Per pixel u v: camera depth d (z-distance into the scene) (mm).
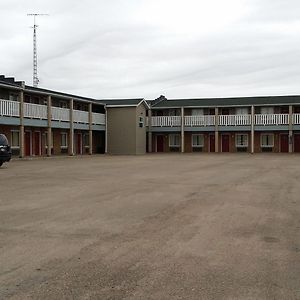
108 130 44719
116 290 4672
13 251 6207
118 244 6602
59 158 33594
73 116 38219
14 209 9602
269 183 14734
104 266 5523
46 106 34406
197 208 9695
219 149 49562
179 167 23031
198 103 49281
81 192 12438
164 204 10258
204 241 6777
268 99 48094
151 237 7031
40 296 4500
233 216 8773
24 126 33094
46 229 7602
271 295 4531
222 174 18375
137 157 36062
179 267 5477
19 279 5027
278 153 44156
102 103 43844
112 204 10258
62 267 5477
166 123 48812
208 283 4887
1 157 22250
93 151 45719
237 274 5199
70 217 8672
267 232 7395
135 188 13352
